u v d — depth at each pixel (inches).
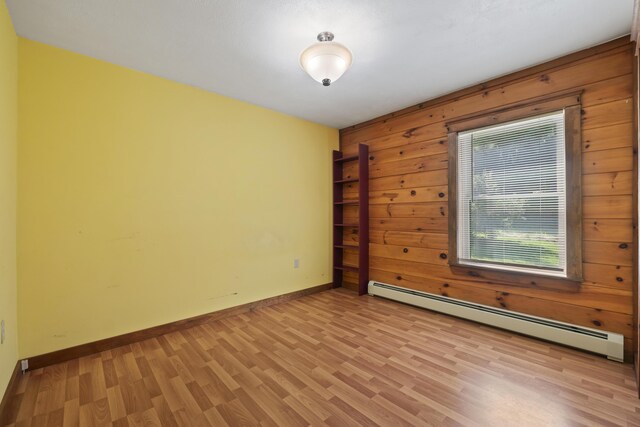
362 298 146.5
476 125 113.0
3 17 65.9
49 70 84.0
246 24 76.9
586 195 89.6
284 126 144.0
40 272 81.9
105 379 76.1
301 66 95.3
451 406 64.7
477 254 115.1
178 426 59.7
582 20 76.7
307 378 76.1
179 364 83.5
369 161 153.7
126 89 97.4
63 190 85.6
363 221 150.8
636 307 80.7
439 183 124.9
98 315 91.4
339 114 145.6
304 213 152.8
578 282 90.8
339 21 76.1
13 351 73.4
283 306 134.4
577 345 88.1
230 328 109.5
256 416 62.3
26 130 80.0
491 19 76.0
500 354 87.7
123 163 96.3
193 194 112.6
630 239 83.0
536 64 98.7
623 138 84.1
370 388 71.6
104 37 81.5
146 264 101.0
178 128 108.9
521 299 102.6
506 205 107.3
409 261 135.6
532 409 63.5
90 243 90.1
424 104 130.0
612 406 64.1
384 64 98.0
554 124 96.8
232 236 123.9
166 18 74.2
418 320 116.0
